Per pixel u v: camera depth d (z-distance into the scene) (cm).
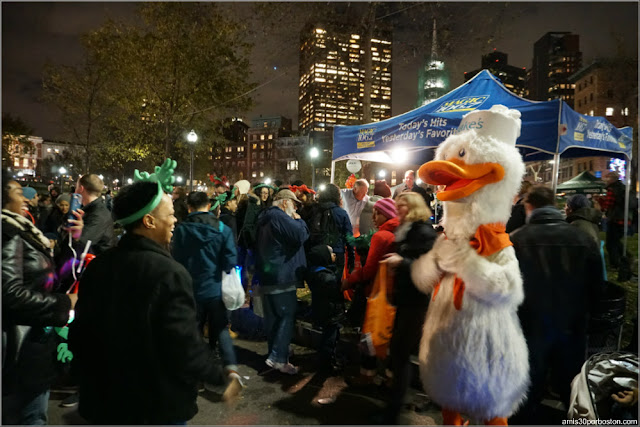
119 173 4469
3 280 173
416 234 276
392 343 288
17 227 184
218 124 2334
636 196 886
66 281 269
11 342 192
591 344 324
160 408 150
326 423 305
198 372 154
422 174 231
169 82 2070
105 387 151
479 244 219
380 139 601
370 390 359
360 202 584
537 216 277
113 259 159
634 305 542
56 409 316
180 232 354
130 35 1944
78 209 280
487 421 219
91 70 2216
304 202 598
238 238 573
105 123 2406
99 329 152
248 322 513
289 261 380
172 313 150
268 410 324
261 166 12119
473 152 224
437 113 521
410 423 304
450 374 214
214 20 1948
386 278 287
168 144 2097
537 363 266
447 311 223
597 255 264
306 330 467
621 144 645
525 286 265
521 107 473
